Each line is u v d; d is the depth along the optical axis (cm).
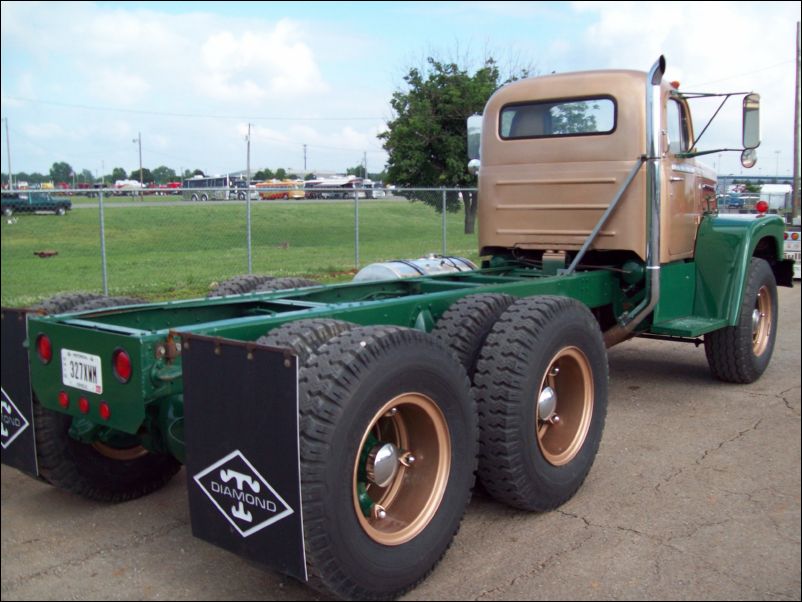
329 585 274
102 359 306
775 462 463
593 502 403
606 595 308
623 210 533
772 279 672
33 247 1530
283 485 262
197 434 285
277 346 281
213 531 286
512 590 312
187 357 286
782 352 812
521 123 580
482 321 384
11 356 356
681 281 589
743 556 341
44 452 363
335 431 267
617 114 533
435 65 2008
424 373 305
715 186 661
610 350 811
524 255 605
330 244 1784
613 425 539
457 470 325
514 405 358
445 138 1941
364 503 299
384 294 509
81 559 338
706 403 597
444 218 1477
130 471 404
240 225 1823
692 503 401
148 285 1189
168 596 307
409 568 301
